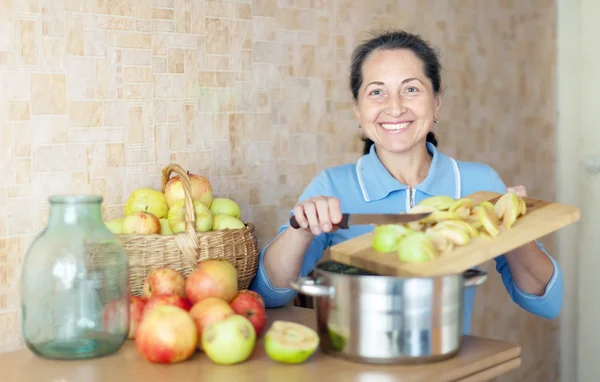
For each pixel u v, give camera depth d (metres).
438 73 1.67
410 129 1.61
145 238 1.44
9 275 1.57
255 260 1.58
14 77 1.55
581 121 2.93
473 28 2.58
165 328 1.14
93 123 1.67
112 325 1.21
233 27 1.92
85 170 1.67
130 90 1.73
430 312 1.10
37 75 1.58
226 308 1.21
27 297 1.20
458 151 2.56
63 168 1.63
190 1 1.83
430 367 1.12
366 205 1.68
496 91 2.69
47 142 1.61
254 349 1.24
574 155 2.96
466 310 1.63
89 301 1.21
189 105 1.84
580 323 2.96
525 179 2.85
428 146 1.77
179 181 1.59
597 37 2.85
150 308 1.25
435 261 1.14
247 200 1.97
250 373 1.11
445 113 2.50
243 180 1.96
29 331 1.20
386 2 2.30
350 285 1.10
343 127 2.20
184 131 1.83
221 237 1.49
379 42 1.64
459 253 1.16
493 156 2.70
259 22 1.97
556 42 2.95
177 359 1.16
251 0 1.96
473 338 1.31
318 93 2.13
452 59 2.51
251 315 1.30
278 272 1.55
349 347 1.12
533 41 2.84
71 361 1.20
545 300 1.53
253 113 1.97
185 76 1.83
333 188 1.71
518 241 1.21
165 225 1.54
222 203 1.66
